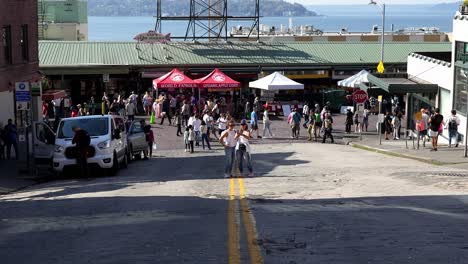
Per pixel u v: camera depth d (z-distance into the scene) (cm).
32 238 1123
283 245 958
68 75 5303
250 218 1214
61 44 5594
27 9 3703
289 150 3478
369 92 4356
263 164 2722
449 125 3219
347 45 6066
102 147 2370
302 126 4866
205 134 3703
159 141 4062
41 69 5141
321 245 951
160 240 1037
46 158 2561
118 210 1424
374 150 3353
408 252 895
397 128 3981
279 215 1246
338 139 4147
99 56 5403
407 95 4141
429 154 2897
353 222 1145
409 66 4284
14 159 2962
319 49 5944
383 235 1019
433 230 1058
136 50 5612
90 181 2245
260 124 4841
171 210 1387
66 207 1524
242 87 5578
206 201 1527
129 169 2698
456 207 1326
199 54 5638
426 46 6172
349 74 5722
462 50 3322
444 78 3578
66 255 964
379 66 4853
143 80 5481
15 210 1535
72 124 2467
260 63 5538
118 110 4612
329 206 1370
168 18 6259
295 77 5634
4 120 3359
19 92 2405
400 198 1486
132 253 948
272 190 1717
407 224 1118
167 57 5516
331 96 5478
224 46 5888
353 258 865
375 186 1753
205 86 4788
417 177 1962
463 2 3322
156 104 4856
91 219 1309
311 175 2152
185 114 4512
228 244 979
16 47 3534
